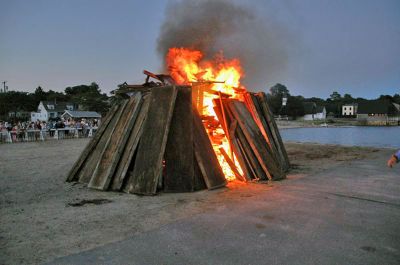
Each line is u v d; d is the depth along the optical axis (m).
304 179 8.14
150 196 6.44
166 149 7.05
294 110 89.25
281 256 3.67
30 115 98.75
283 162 9.38
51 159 12.76
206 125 8.58
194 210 5.45
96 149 8.27
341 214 5.20
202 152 7.24
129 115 7.94
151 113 7.40
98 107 87.94
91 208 5.70
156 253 3.77
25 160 12.45
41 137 23.52
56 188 7.40
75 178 8.23
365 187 7.16
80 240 4.20
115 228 4.63
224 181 7.27
